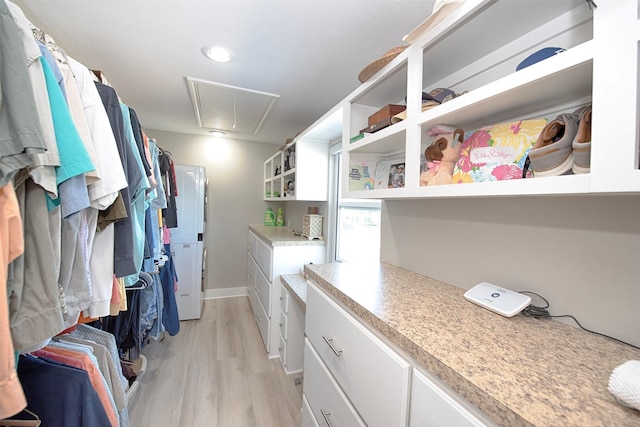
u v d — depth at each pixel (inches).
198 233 117.0
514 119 33.3
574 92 26.7
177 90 82.2
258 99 88.0
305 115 104.1
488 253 38.6
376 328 30.2
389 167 55.3
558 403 17.4
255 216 155.0
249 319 118.9
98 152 31.1
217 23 50.6
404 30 52.1
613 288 26.5
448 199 45.1
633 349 24.7
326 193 97.0
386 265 57.3
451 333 26.6
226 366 83.8
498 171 29.5
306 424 49.6
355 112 58.7
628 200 25.6
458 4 30.7
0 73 21.3
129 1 45.3
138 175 41.6
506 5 29.1
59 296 26.1
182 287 115.3
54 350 36.0
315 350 46.5
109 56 62.4
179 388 73.2
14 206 22.3
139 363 78.2
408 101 39.0
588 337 26.9
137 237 44.0
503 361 22.1
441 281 45.8
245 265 153.6
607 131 19.0
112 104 37.2
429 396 22.5
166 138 135.3
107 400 36.6
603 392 18.7
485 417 18.8
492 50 38.6
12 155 21.1
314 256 93.1
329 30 52.3
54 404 31.0
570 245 29.8
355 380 32.9
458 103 31.2
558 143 23.9
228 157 148.3
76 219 28.3
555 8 29.7
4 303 21.2
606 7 19.1
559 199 30.8
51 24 51.0
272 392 72.8
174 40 56.2
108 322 63.1
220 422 62.2
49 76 25.4
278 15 48.3
